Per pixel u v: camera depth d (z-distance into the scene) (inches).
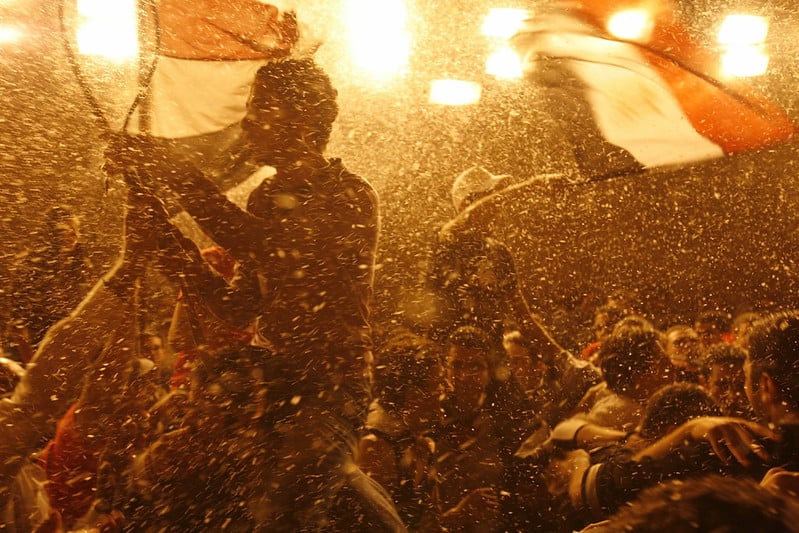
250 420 87.2
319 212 91.5
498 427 96.7
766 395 81.4
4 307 124.2
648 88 125.5
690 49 125.5
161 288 96.7
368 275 93.1
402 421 96.0
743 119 123.2
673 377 102.7
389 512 88.5
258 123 92.0
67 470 92.7
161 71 101.3
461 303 115.2
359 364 90.9
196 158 101.2
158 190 94.0
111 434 93.4
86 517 92.2
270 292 91.0
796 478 74.0
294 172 91.9
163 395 96.8
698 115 123.7
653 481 83.9
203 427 88.0
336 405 88.4
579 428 94.5
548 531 91.3
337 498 86.7
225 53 102.3
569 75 128.8
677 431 85.0
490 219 125.5
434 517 94.0
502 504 93.5
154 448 89.0
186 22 101.3
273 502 84.7
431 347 98.7
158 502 86.9
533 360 115.6
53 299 128.7
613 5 126.3
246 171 102.8
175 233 93.7
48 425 96.1
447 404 96.9
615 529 48.3
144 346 96.3
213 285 91.8
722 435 82.1
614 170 127.7
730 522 45.3
